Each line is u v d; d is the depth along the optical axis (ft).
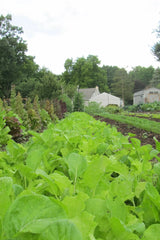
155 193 2.62
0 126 18.47
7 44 144.97
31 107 46.83
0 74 145.79
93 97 206.69
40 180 3.12
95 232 2.15
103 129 8.59
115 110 115.34
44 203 1.64
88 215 1.92
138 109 131.64
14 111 34.88
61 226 1.42
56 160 4.41
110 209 2.30
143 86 267.18
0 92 154.71
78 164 3.19
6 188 2.14
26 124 33.71
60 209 1.63
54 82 111.24
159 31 114.93
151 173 4.34
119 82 254.47
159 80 187.01
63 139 5.88
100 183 3.09
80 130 9.26
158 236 2.08
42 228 1.44
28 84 162.81
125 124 47.21
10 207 1.58
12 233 1.52
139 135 31.53
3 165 4.23
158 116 72.13
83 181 2.95
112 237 2.11
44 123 44.80
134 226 2.23
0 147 16.43
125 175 3.55
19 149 4.62
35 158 3.28
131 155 5.68
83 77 254.68
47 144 5.55
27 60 161.79
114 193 2.97
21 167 2.90
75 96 99.81
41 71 192.65
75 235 1.40
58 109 69.97
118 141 7.43
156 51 117.29
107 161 2.82
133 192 3.18
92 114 99.55
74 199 2.07
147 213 2.85
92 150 5.62
